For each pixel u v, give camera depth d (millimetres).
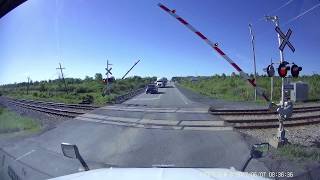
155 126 15883
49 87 69375
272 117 18672
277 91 37781
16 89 71812
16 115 21781
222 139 12188
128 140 12180
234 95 43062
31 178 7305
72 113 22875
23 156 9492
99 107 27625
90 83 70312
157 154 9898
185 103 31594
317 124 16453
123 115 20922
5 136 13289
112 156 9641
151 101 35562
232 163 8664
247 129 14883
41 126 16281
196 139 12266
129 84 79125
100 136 13148
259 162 8648
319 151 9953
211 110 23078
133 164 8758
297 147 10219
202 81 99625
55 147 10812
